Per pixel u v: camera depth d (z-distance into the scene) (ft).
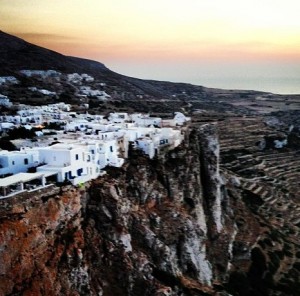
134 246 279.90
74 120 478.18
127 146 336.49
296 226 492.95
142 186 312.09
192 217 342.44
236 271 369.91
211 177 399.44
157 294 258.78
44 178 244.22
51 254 226.58
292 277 377.91
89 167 277.85
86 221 259.19
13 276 202.69
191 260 315.78
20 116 496.23
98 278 246.47
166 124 463.42
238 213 455.63
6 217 207.51
